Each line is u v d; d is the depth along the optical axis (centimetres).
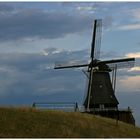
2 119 5169
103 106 6900
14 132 4794
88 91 7069
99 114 6831
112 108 6894
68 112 5762
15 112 5475
